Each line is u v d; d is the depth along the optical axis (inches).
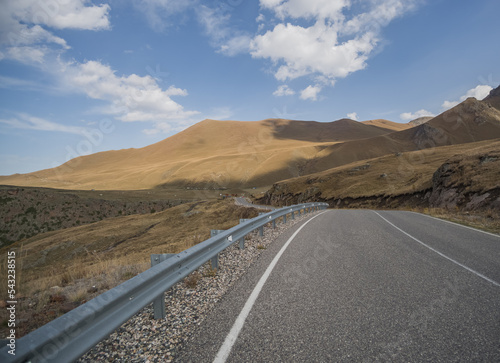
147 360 101.0
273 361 96.5
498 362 95.4
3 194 3329.2
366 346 105.7
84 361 101.7
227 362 96.6
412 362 95.6
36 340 73.9
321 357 98.7
